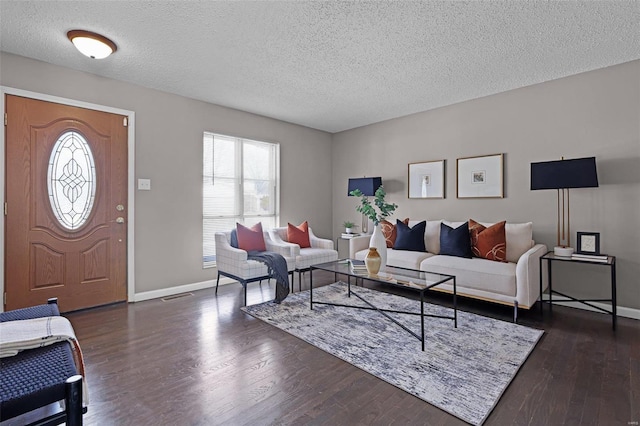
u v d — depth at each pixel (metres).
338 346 2.29
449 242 3.56
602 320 2.83
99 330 2.61
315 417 1.54
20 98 2.79
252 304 3.29
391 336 2.46
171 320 2.84
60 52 2.74
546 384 1.81
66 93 3.03
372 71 3.15
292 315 2.94
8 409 1.01
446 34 2.47
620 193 2.99
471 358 2.10
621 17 2.22
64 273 3.04
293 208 5.10
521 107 3.57
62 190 3.02
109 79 3.28
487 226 3.63
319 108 4.32
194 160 3.94
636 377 1.88
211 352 2.21
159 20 2.27
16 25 2.32
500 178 3.73
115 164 3.33
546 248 3.29
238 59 2.88
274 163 4.91
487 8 2.14
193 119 3.93
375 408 1.60
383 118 4.79
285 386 1.80
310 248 4.38
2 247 2.71
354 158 5.35
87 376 1.90
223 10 2.15
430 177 4.37
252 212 4.66
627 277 2.96
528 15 2.21
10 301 2.76
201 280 3.99
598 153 3.09
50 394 1.10
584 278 3.17
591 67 3.05
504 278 2.87
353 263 3.29
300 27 2.37
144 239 3.53
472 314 2.96
